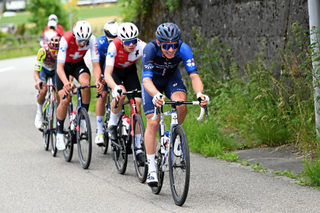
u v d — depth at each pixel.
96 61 11.34
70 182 9.48
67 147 11.69
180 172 7.78
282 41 13.17
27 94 24.31
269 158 10.68
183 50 8.27
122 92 9.23
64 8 74.81
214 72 16.09
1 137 14.63
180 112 8.50
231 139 12.14
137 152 9.43
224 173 9.77
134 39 9.71
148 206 7.82
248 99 13.59
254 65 14.04
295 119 11.65
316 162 9.17
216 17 16.72
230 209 7.46
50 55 12.83
